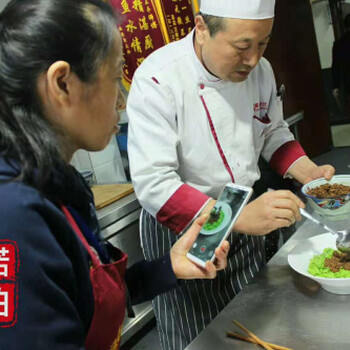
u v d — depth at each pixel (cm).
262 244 155
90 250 70
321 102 398
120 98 71
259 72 140
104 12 63
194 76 128
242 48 113
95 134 66
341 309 94
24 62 57
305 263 110
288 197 110
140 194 126
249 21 108
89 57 60
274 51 348
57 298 56
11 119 58
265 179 270
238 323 95
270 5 110
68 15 58
